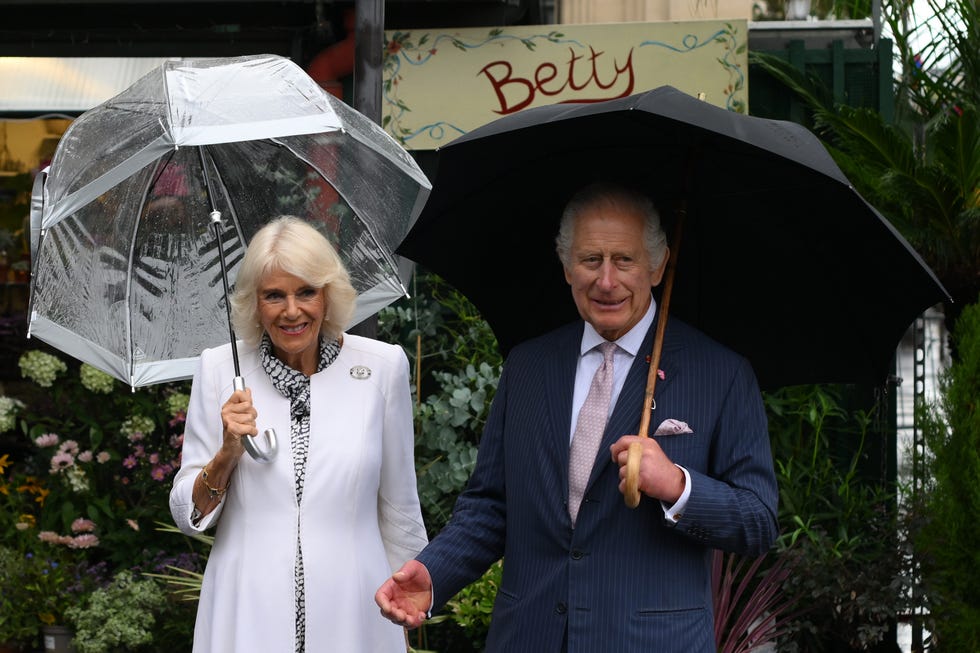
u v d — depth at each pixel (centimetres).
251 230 718
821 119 1097
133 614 1045
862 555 1041
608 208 525
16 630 1084
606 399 542
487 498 581
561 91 1159
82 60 1241
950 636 980
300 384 634
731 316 598
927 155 1141
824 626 1039
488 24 1169
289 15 1206
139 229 691
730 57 1141
